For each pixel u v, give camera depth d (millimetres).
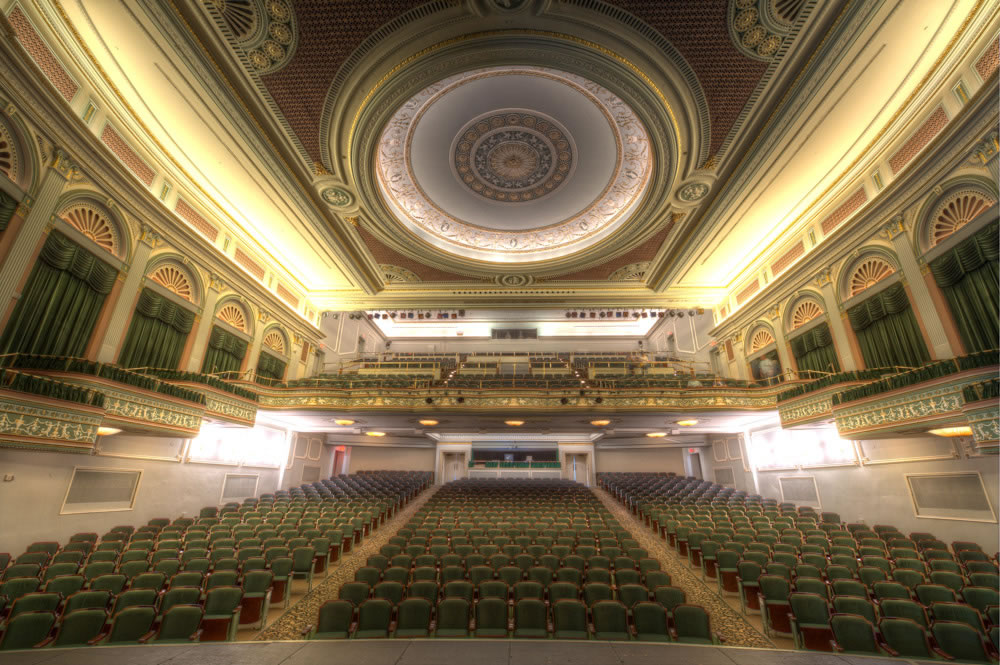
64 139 6805
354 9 6215
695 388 10750
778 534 7840
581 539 7367
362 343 20172
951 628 3805
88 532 7578
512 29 6621
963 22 6379
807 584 5070
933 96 7438
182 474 9891
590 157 11195
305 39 6594
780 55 6750
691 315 17422
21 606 4109
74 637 3695
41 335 6688
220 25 6371
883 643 3873
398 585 4824
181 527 8289
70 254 7055
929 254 7676
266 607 4988
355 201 10227
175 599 4418
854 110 7875
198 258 10078
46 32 6406
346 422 12617
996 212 6512
